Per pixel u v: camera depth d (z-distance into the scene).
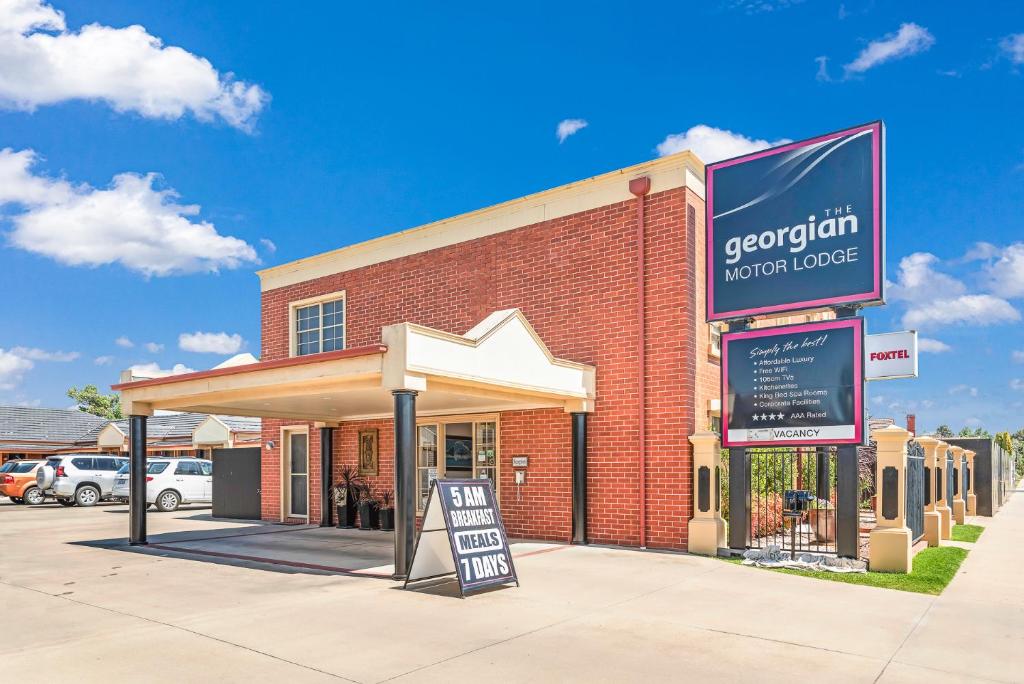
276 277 19.16
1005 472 30.67
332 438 17.33
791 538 11.89
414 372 9.70
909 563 10.12
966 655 6.27
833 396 10.71
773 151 11.62
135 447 13.97
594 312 13.39
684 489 12.06
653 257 12.74
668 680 5.58
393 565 11.05
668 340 12.45
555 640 6.67
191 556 12.30
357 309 17.22
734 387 11.59
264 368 11.48
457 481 9.24
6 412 36.03
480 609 7.93
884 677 5.66
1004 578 10.05
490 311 14.84
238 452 19.88
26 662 6.07
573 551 12.13
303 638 6.77
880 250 10.51
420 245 16.12
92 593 9.08
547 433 13.87
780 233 11.41
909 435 10.25
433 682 5.54
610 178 13.34
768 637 6.77
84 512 22.28
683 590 8.88
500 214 14.82
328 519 17.03
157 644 6.60
